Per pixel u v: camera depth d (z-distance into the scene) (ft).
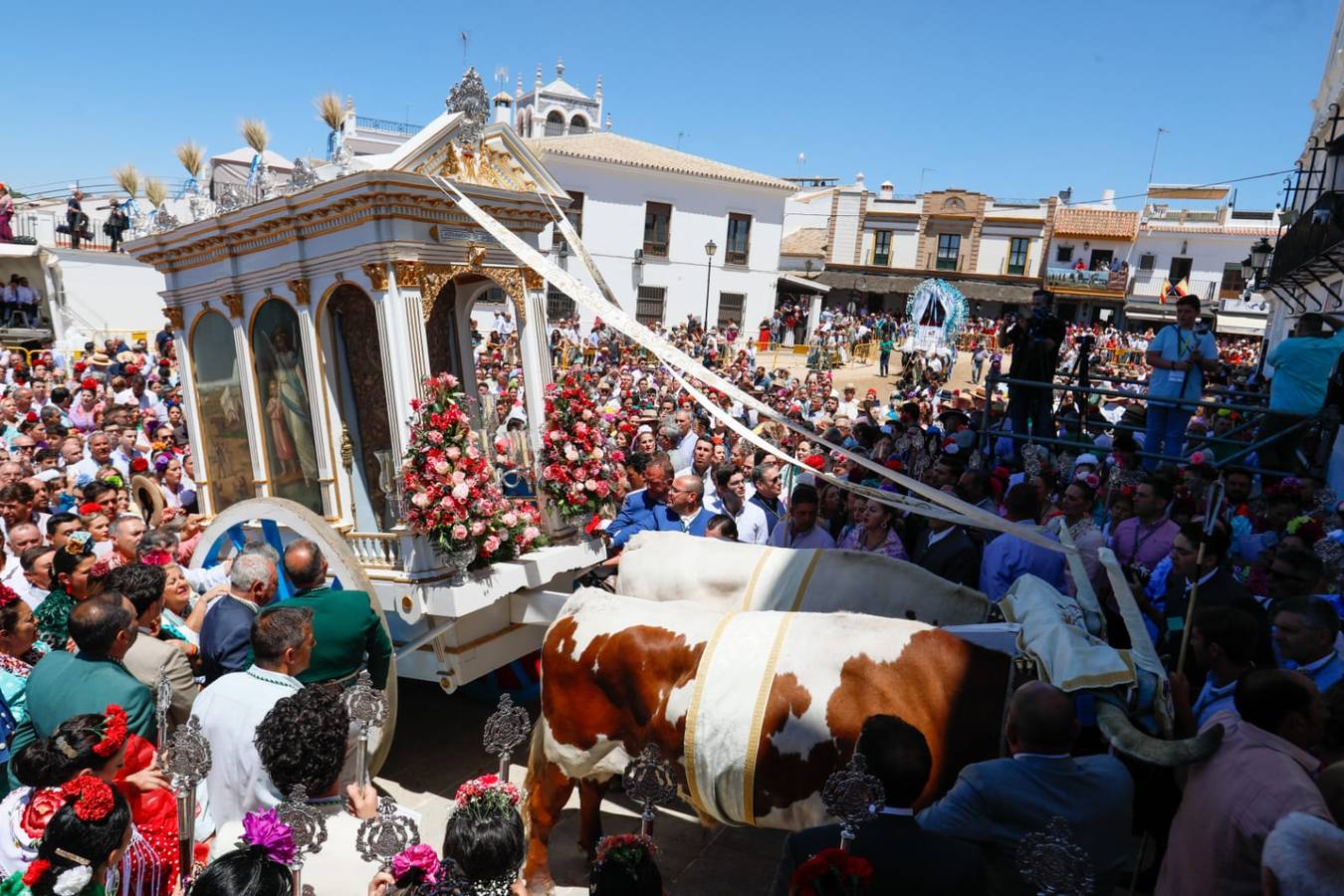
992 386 31.32
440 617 16.29
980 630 11.94
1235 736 8.84
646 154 115.75
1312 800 7.95
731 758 11.42
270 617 11.67
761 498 21.80
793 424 11.42
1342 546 16.84
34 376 48.55
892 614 13.85
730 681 11.60
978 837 9.05
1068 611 11.75
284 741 9.25
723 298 120.98
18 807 9.54
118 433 30.94
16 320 74.23
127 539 18.38
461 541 15.98
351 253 16.93
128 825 8.54
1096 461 25.54
